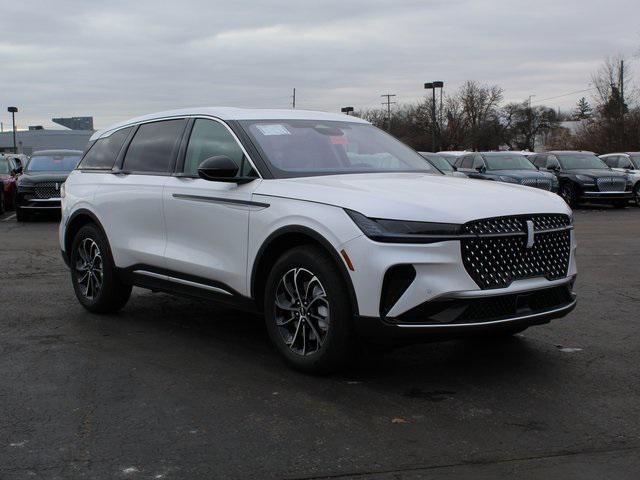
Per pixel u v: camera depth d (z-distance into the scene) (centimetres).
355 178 493
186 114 588
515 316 429
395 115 9088
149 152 611
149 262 579
